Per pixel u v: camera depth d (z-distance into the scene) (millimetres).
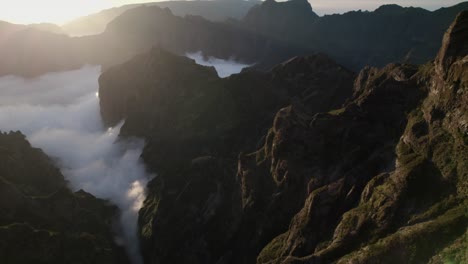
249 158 96125
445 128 59688
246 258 82812
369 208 58500
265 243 80312
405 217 53688
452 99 60000
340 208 66688
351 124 78875
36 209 99938
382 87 78438
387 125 75312
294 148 83312
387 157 69188
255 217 84812
